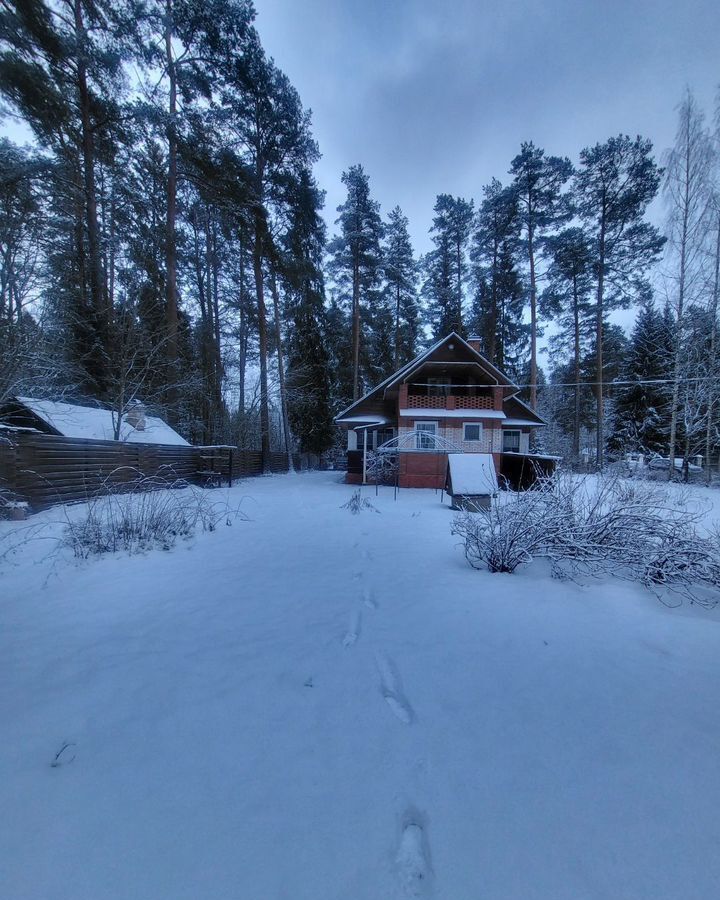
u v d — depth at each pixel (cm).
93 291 1309
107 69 1242
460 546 582
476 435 1684
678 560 396
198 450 1430
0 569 451
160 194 1540
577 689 230
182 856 129
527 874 124
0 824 141
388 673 246
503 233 2317
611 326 2738
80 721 199
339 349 2839
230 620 323
